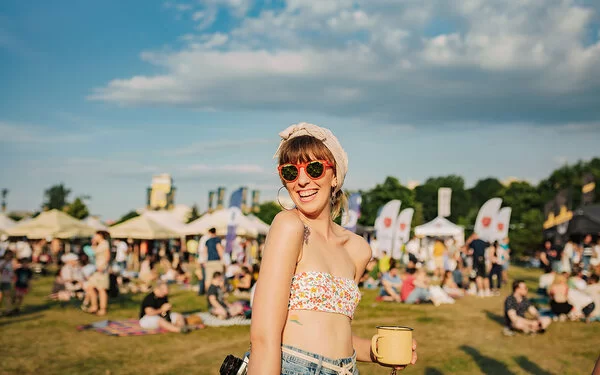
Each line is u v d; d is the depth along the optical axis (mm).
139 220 26469
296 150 2023
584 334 9484
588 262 19594
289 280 1821
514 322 9500
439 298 13750
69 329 9922
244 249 24281
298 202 2043
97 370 6914
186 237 34250
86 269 14367
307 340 1816
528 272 27859
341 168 2094
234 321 10570
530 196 61688
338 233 2238
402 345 2049
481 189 77250
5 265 11680
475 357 7727
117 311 12273
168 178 50969
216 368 7086
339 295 1915
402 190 62812
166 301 10070
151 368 7051
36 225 25922
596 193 52625
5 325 10328
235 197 16922
